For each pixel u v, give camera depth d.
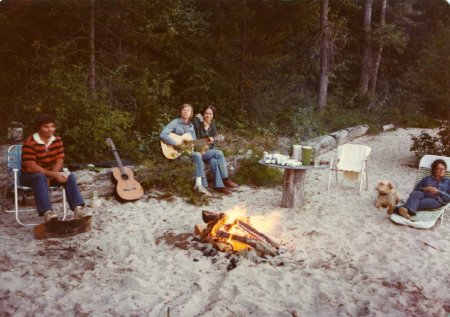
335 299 3.70
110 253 4.47
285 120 13.45
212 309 3.45
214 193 6.79
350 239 5.06
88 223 4.95
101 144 7.87
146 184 6.62
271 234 5.10
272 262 4.32
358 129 14.26
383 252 4.70
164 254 4.45
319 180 7.98
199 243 4.70
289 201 6.21
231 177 7.48
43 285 3.76
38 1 10.11
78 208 4.96
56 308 3.43
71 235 4.84
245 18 12.48
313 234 5.16
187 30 12.32
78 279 3.90
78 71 8.58
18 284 3.72
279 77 14.33
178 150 6.88
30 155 4.84
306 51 16.47
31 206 5.68
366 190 7.39
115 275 4.00
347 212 6.11
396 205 6.06
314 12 14.12
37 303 3.47
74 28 10.19
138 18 9.84
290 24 13.31
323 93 15.47
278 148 10.20
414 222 5.52
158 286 3.83
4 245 4.49
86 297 3.60
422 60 19.95
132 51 10.62
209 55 12.49
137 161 7.93
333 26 15.12
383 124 16.88
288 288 3.86
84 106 7.90
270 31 13.21
